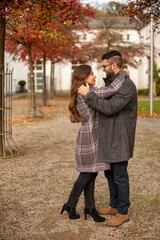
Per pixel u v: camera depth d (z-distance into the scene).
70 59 24.95
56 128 11.83
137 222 4.08
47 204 4.71
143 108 17.45
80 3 10.83
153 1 7.58
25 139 9.69
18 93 37.25
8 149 8.19
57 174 6.14
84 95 3.70
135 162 6.94
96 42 26.92
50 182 5.69
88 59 26.70
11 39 14.75
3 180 5.83
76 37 21.16
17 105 21.94
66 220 4.18
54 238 3.74
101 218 4.11
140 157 7.36
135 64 31.67
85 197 4.14
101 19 27.27
